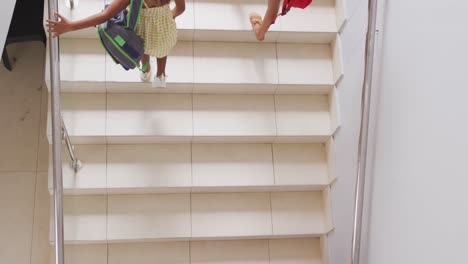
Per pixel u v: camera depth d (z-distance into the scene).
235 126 4.67
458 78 2.84
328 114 4.79
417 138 3.20
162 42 4.04
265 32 4.41
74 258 4.61
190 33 4.68
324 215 4.75
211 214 4.66
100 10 4.67
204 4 4.73
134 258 4.65
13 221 5.00
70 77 4.53
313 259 4.77
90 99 4.63
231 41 4.79
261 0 4.80
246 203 4.72
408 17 3.39
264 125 4.70
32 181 5.14
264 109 4.75
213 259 4.70
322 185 4.69
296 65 4.77
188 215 4.64
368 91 3.59
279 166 4.72
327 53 4.84
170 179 4.59
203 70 4.68
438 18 3.05
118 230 4.54
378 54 3.77
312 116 4.77
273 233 4.66
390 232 3.48
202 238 4.61
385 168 3.56
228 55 4.75
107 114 4.60
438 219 2.97
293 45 4.84
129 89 4.64
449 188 2.88
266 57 4.78
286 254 4.76
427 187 3.08
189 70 4.66
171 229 4.59
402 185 3.35
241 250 4.74
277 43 4.83
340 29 4.68
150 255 4.67
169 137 4.59
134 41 3.90
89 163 4.57
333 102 4.70
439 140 2.98
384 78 3.65
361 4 4.23
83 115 4.58
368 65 3.60
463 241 2.76
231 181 4.64
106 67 4.59
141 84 4.58
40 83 5.47
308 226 4.71
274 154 4.75
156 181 4.56
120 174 4.56
